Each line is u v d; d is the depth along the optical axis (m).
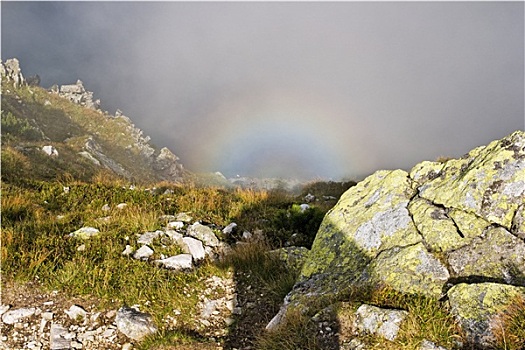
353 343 2.52
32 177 9.68
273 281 3.82
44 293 3.57
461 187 3.10
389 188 3.71
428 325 2.40
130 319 3.25
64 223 5.16
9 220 5.05
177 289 3.73
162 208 6.01
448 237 2.90
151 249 4.42
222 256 4.38
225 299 3.74
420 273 2.80
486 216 2.86
